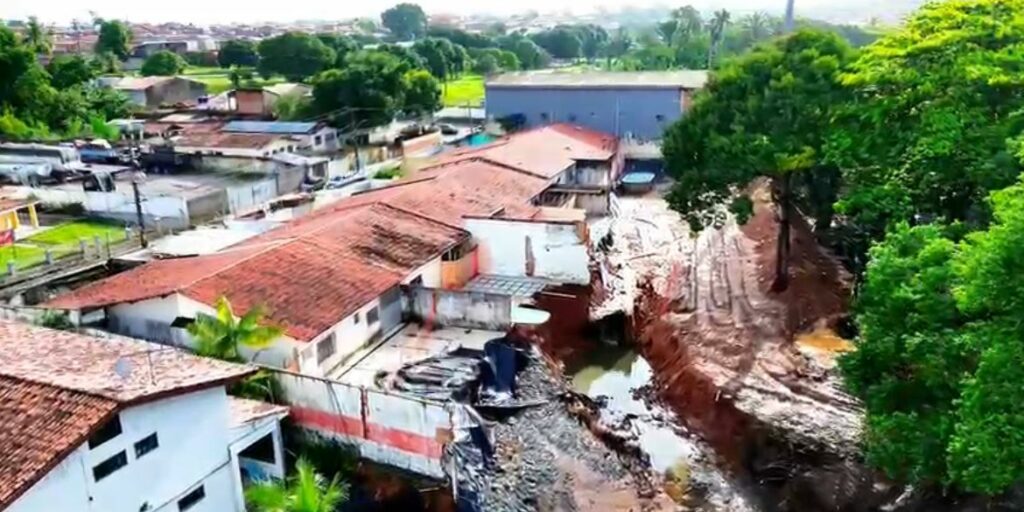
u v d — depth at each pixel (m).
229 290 30.39
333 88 79.69
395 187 48.00
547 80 76.88
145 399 20.31
